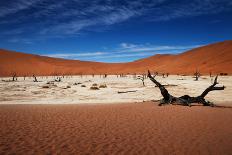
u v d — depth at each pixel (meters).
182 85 36.31
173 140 8.35
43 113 14.41
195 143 7.99
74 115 13.59
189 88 32.69
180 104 17.88
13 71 142.25
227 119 12.07
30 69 149.75
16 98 26.23
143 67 165.62
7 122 11.57
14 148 7.48
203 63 120.00
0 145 7.77
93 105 18.67
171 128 10.14
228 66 103.62
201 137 8.70
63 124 11.09
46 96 28.05
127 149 7.43
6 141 8.23
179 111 14.75
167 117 12.69
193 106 17.25
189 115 13.29
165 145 7.80
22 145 7.80
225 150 7.28
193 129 9.93
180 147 7.59
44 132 9.53
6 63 148.62
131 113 14.09
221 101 22.02
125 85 43.22
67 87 39.34
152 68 152.50
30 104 20.25
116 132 9.52
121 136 8.91
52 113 14.38
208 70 105.00
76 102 22.19
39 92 32.44
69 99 25.19
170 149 7.41
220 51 127.31
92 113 14.27
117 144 7.93
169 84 39.06
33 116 13.30
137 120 11.93
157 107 16.58
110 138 8.65
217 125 10.67
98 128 10.23
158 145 7.81
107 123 11.27
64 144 7.93
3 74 136.38
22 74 140.00
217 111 14.74
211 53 130.38
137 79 65.44
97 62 186.25
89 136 8.93
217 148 7.47
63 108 16.77
